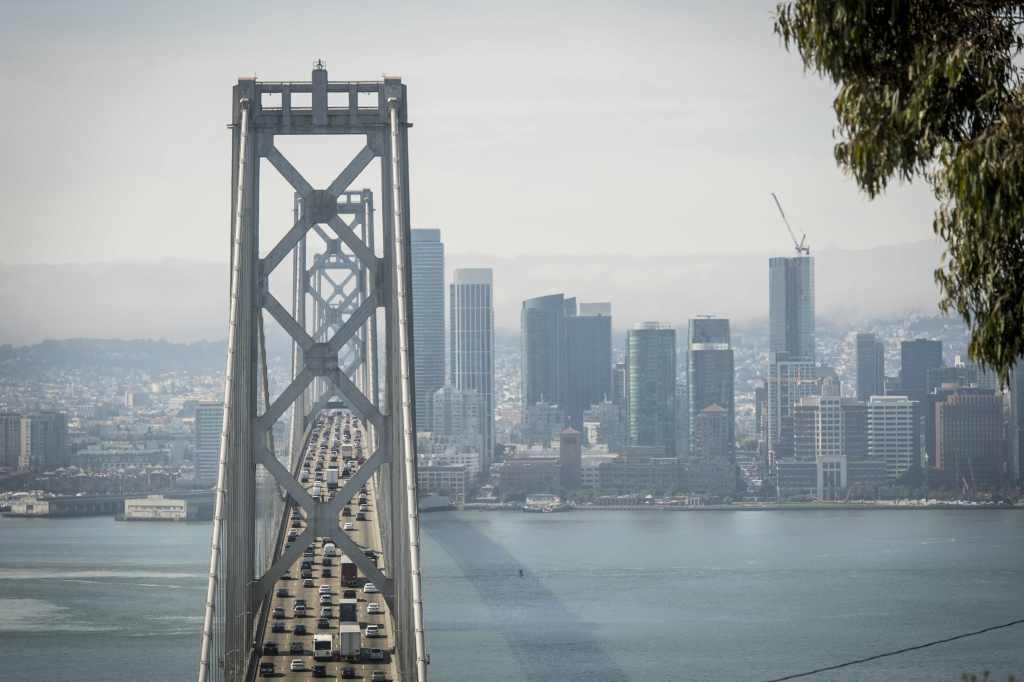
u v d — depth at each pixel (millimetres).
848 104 71938
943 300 71875
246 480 160625
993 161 66188
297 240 163000
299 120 162375
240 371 157625
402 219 159875
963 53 67500
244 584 157625
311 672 174375
